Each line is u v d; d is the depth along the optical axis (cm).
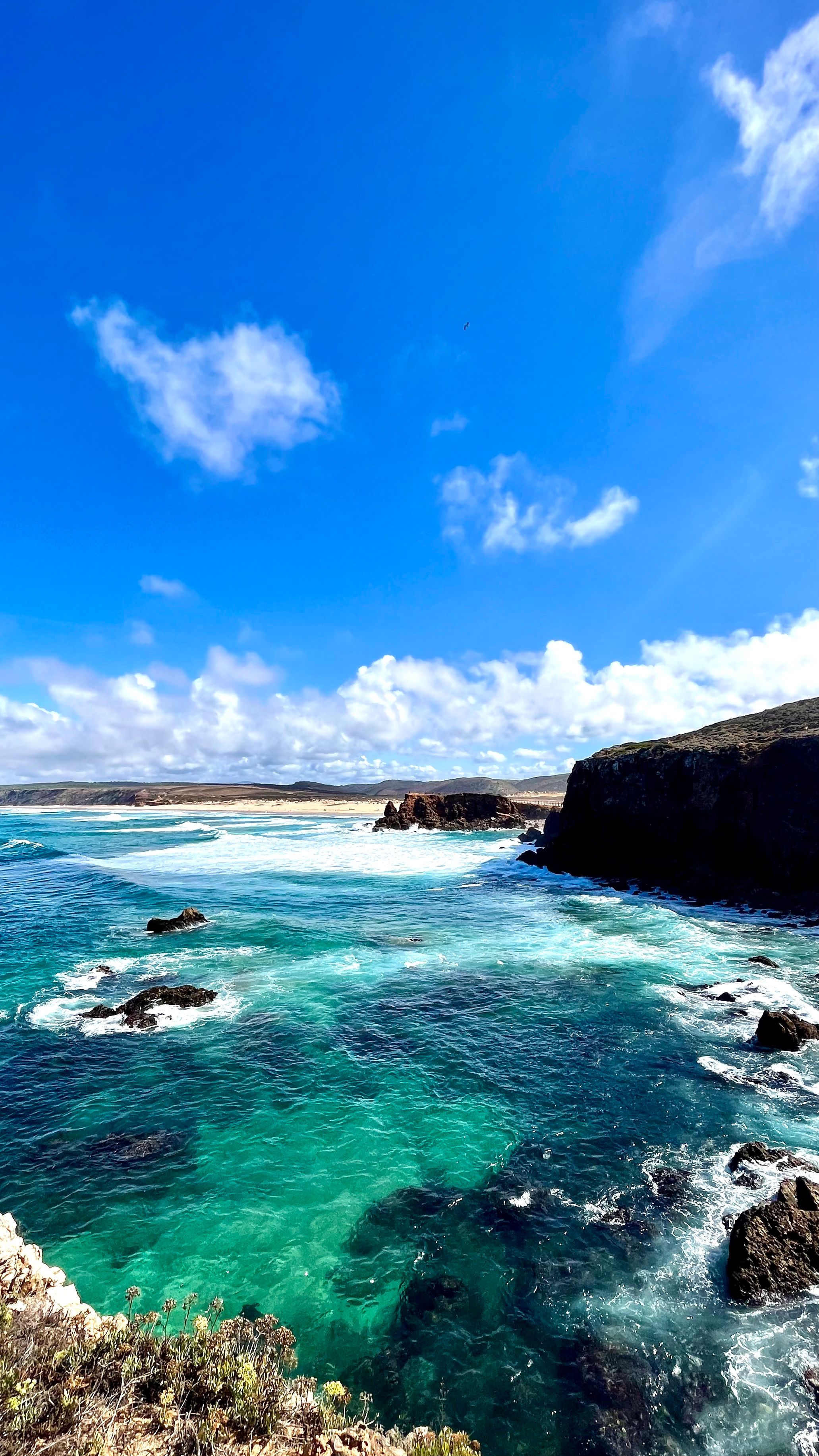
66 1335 589
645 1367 788
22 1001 2036
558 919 3234
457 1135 1298
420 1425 721
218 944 2683
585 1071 1572
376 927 3023
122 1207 1086
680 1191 1110
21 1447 445
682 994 2088
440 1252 985
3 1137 1296
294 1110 1402
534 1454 692
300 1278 935
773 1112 1363
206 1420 500
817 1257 919
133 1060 1636
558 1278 927
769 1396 746
